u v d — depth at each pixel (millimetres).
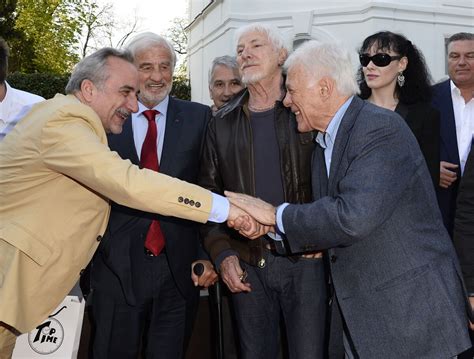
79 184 2074
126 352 2623
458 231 2510
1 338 2080
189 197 2055
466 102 3434
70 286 2154
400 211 1871
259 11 12250
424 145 2973
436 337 1836
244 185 2461
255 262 2432
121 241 2553
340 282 1962
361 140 1873
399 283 1853
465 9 11328
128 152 2602
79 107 2035
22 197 2039
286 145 2414
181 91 16875
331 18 11344
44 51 20234
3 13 20500
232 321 2754
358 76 3367
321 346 2387
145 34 2695
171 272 2580
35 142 1994
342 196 1842
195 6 16641
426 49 11211
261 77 2416
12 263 1961
